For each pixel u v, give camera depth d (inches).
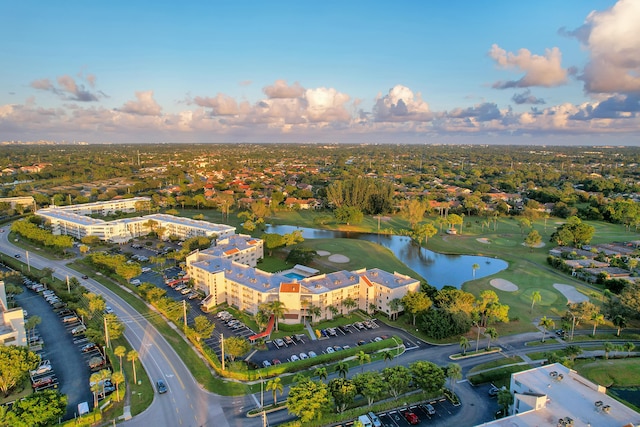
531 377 5349.4
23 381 5880.9
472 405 5502.0
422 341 7234.3
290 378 6067.9
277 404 5467.5
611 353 6894.7
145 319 7780.5
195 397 5590.6
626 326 7839.6
